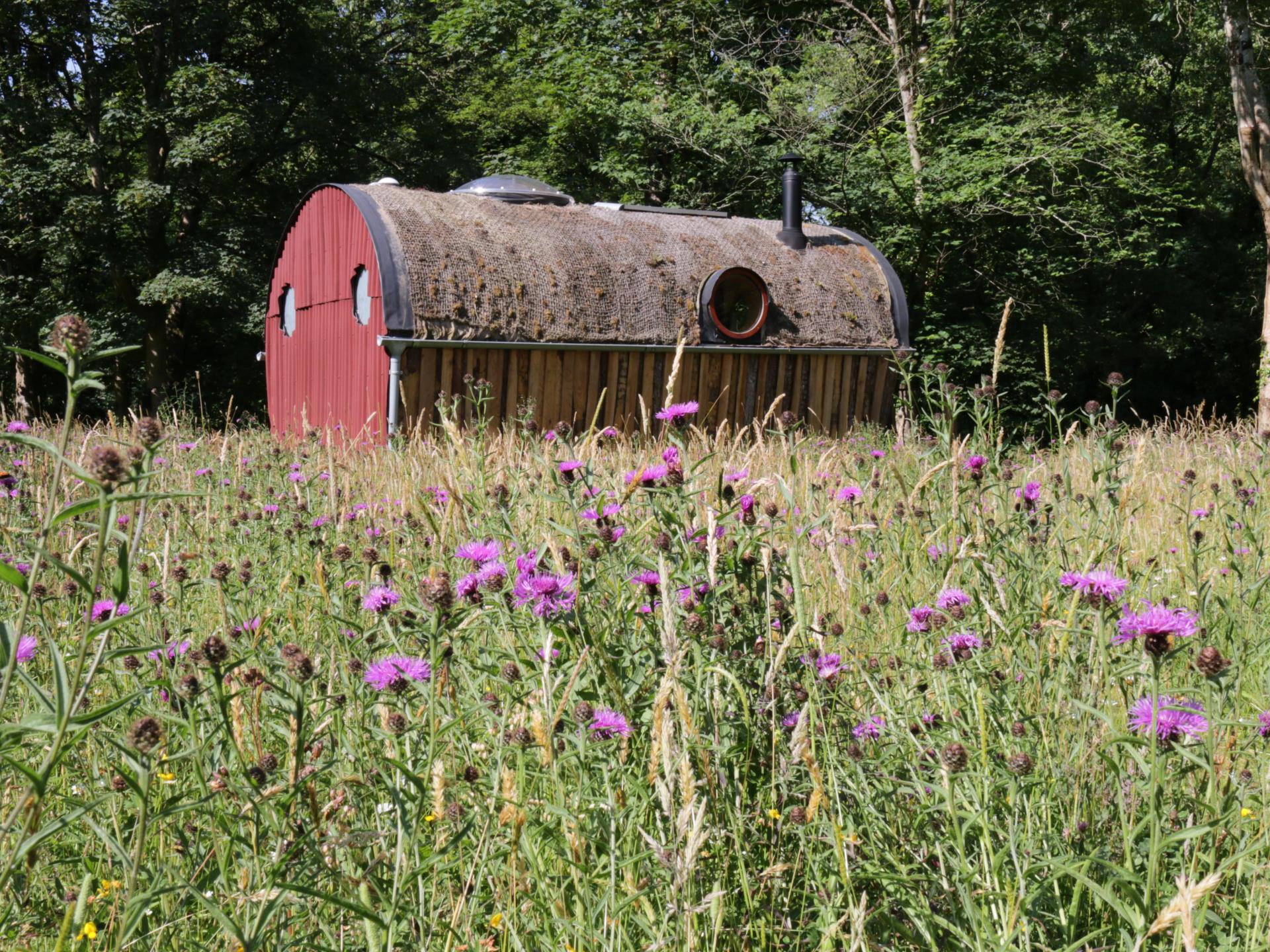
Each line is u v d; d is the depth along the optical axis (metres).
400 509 5.48
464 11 29.48
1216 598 3.27
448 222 15.85
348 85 30.55
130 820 2.62
